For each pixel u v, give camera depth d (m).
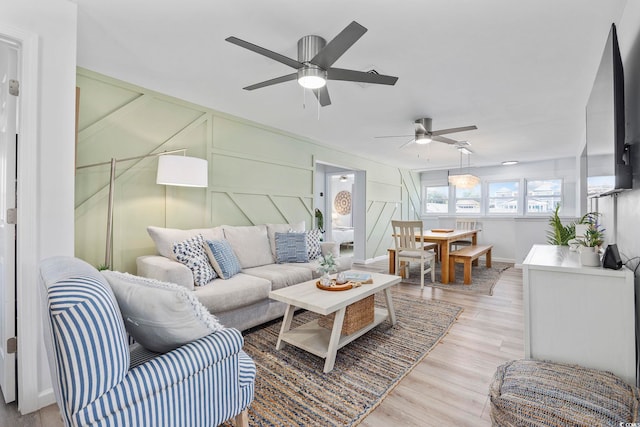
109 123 2.77
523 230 5.74
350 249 8.99
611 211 2.06
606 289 1.39
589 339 1.42
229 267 2.92
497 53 2.28
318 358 2.27
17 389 1.72
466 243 6.40
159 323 1.17
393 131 4.53
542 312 1.51
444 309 3.39
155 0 1.76
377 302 3.68
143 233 3.02
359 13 1.83
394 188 7.61
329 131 4.55
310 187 5.02
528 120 3.88
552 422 1.06
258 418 1.61
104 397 0.94
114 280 1.32
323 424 1.57
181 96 3.23
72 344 0.88
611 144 1.54
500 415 1.18
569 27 1.95
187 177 2.82
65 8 1.76
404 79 2.72
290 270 3.23
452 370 2.11
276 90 3.06
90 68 2.62
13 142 1.67
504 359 2.27
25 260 1.62
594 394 1.14
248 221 4.04
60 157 1.74
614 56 1.48
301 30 2.02
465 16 1.85
